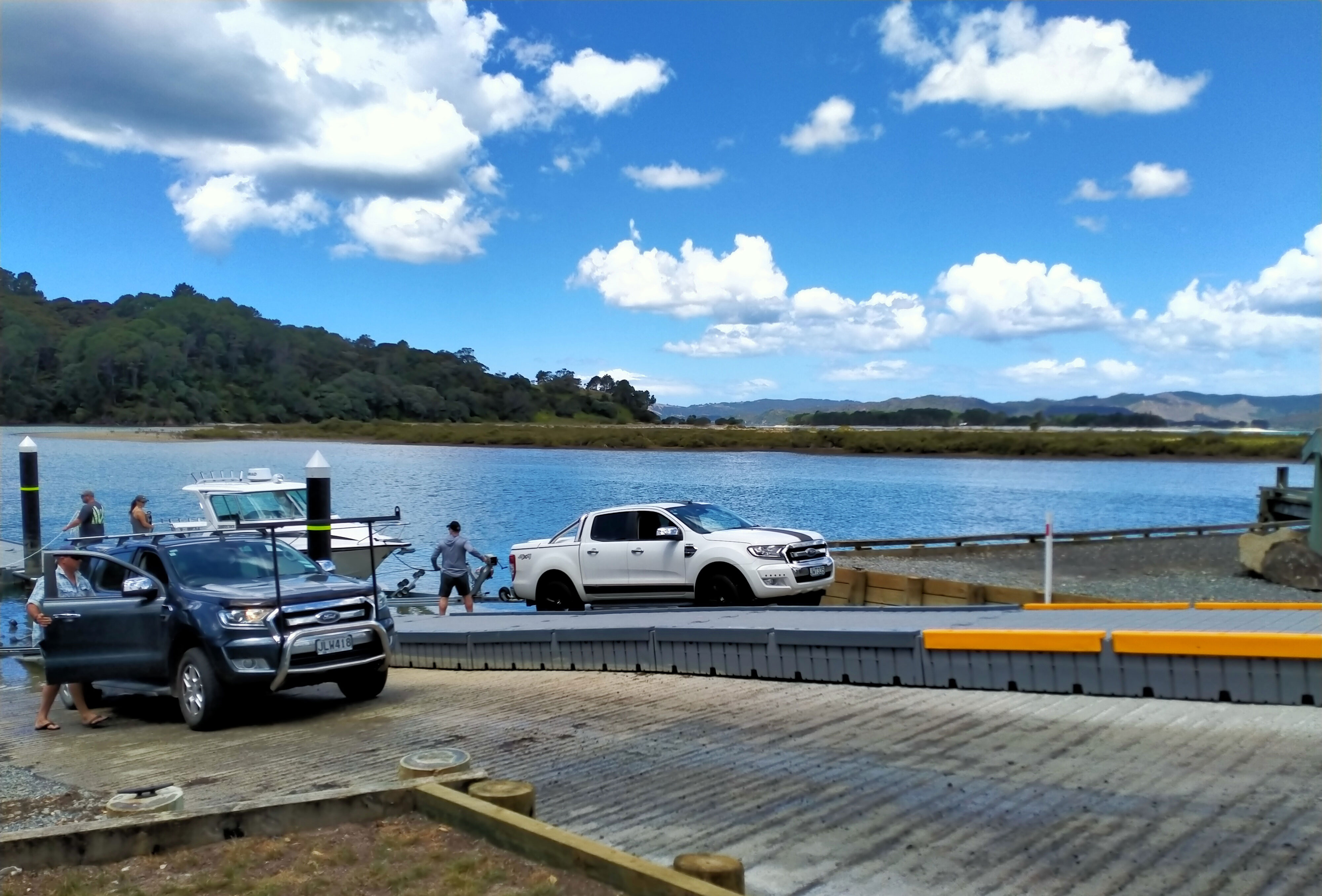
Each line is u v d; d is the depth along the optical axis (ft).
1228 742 22.66
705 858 13.97
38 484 79.51
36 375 489.67
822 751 24.35
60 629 36.09
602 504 160.97
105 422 479.00
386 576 92.99
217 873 15.55
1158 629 28.94
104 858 16.16
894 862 16.92
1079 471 274.77
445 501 165.89
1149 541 107.76
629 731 28.09
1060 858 16.62
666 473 250.98
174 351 515.09
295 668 32.78
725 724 28.19
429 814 17.48
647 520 53.52
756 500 174.19
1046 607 36.91
